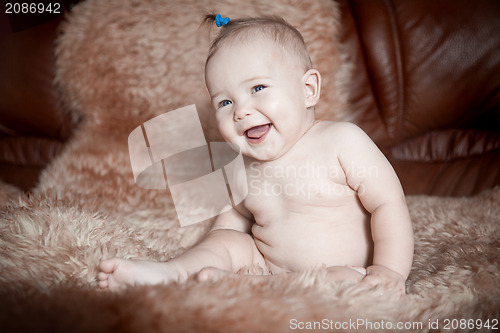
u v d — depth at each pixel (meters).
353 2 1.72
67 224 1.04
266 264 1.11
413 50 1.64
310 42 1.56
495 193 1.37
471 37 1.60
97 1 1.69
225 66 1.04
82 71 1.67
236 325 0.67
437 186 1.68
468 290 0.88
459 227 1.19
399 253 0.96
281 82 1.03
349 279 0.88
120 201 1.49
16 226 1.01
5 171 1.96
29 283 0.82
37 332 0.65
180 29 1.61
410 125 1.71
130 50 1.63
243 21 1.12
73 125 1.88
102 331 0.65
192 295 0.73
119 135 1.64
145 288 0.75
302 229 1.05
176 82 1.61
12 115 1.90
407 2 1.66
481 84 1.60
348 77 1.64
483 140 1.67
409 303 0.84
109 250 0.98
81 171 1.57
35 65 1.84
